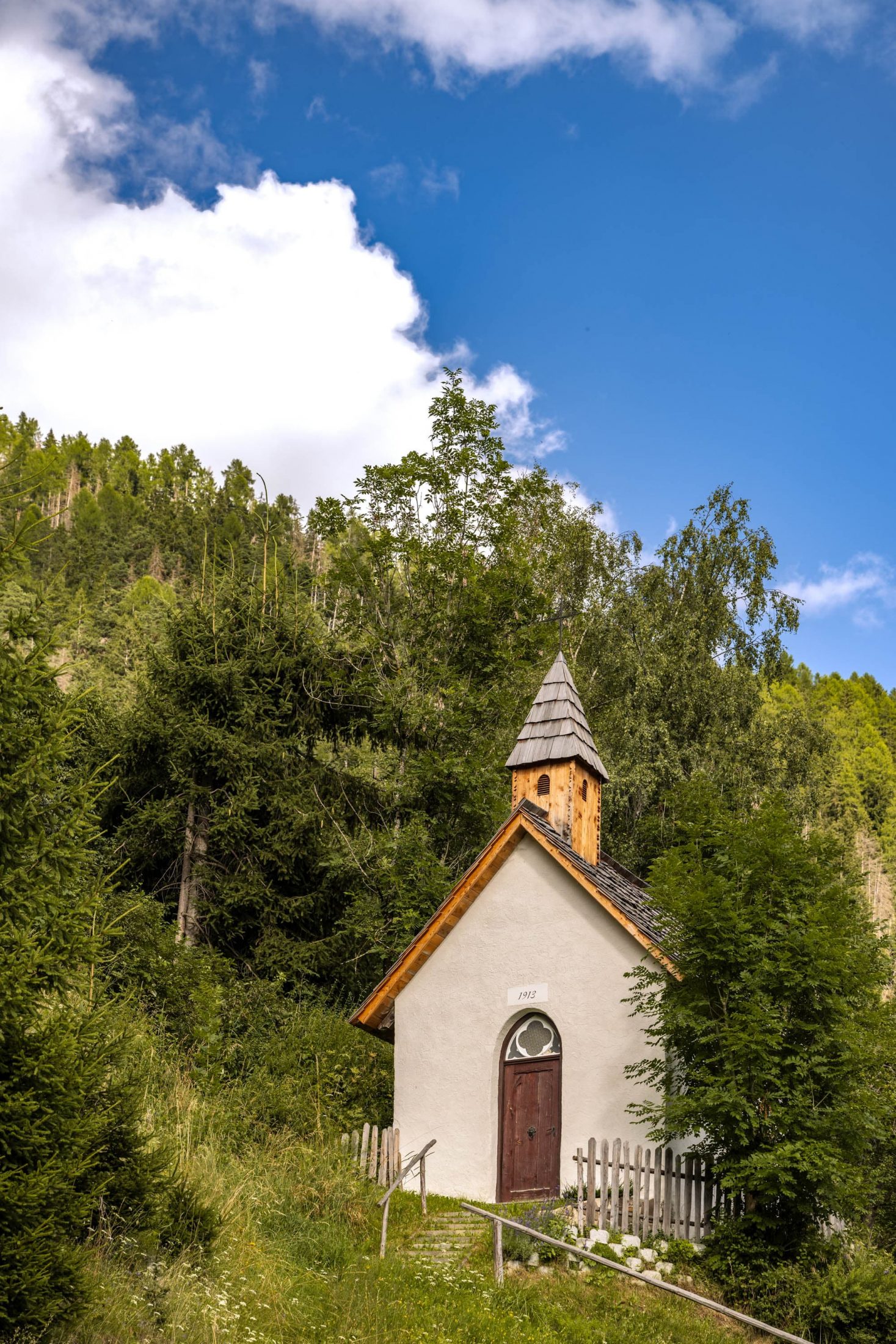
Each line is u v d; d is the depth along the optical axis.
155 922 22.81
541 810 21.52
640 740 34.78
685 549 40.44
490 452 31.62
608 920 18.98
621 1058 18.12
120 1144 11.92
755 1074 14.53
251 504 112.75
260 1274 13.09
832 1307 13.48
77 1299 9.83
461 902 20.17
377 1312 12.94
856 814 58.56
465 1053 19.66
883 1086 15.28
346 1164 18.00
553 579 38.53
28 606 11.29
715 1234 14.73
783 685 64.06
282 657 26.89
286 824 25.50
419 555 30.22
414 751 28.78
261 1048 22.03
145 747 25.34
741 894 15.54
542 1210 16.48
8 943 10.08
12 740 10.55
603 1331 13.27
